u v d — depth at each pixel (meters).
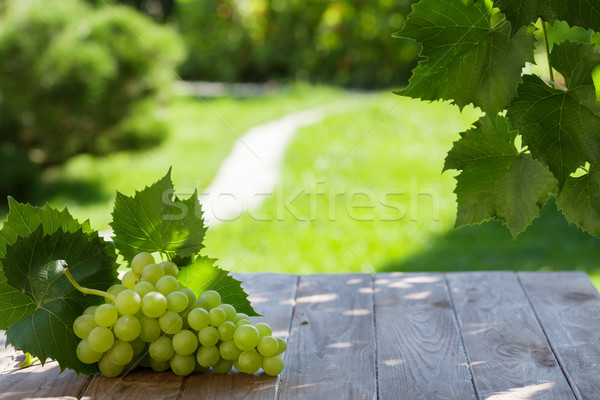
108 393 1.14
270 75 9.80
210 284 1.32
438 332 1.38
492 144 1.06
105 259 1.25
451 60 0.95
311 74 9.52
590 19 0.87
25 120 4.66
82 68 4.54
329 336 1.38
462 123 6.24
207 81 10.01
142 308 1.17
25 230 1.25
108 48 4.83
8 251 1.15
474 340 1.33
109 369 1.19
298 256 3.38
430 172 4.81
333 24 9.23
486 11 0.94
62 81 4.52
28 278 1.18
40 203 4.54
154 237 1.29
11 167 4.51
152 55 5.04
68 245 1.22
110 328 1.18
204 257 1.30
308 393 1.12
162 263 1.25
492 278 1.74
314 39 9.48
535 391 1.11
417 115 6.48
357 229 3.78
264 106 7.61
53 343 1.17
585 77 0.93
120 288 1.22
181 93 8.70
